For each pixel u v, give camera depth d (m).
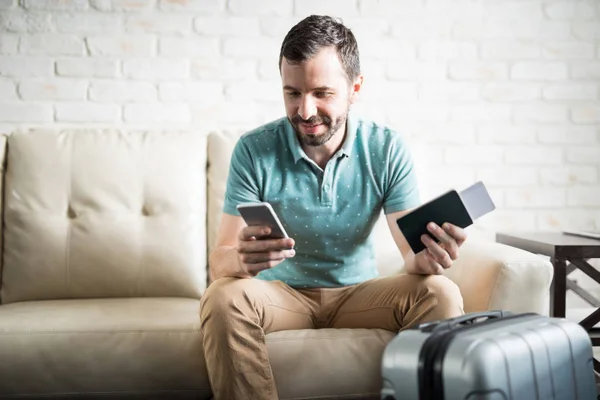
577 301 2.85
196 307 1.98
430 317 1.61
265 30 2.69
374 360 1.67
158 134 2.33
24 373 1.70
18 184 2.21
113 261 2.17
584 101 2.83
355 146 1.84
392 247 2.28
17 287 2.13
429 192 2.77
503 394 1.19
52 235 2.16
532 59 2.80
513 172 2.80
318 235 1.81
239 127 2.70
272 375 1.59
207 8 2.67
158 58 2.66
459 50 2.77
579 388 1.37
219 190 2.29
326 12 2.71
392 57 2.74
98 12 2.62
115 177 2.23
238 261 1.65
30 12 2.60
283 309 1.73
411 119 2.76
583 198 2.83
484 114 2.79
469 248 2.08
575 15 2.81
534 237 2.32
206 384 1.71
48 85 2.61
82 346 1.70
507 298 1.83
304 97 1.65
